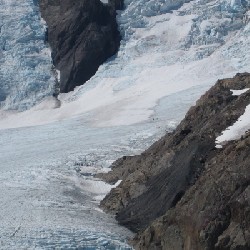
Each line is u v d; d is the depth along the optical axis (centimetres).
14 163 11356
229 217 5491
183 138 8100
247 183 5578
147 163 8281
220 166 6109
